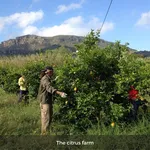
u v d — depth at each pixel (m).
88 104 5.85
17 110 7.96
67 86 6.18
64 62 6.37
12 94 12.88
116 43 6.47
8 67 15.28
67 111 6.13
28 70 11.96
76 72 6.06
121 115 5.61
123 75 5.95
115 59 6.24
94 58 6.05
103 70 6.18
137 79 5.93
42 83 5.88
